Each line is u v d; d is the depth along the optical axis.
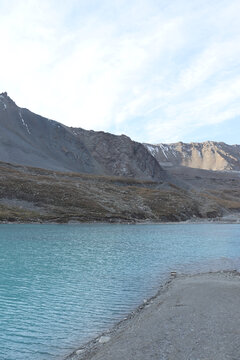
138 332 16.59
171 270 37.12
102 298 24.98
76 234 77.81
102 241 65.75
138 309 21.94
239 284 27.69
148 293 26.59
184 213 165.25
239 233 94.88
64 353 15.42
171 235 84.44
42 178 166.75
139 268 37.97
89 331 18.30
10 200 119.88
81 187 165.88
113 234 82.06
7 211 107.31
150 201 169.12
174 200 182.38
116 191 176.38
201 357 12.45
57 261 41.28
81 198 142.88
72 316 20.84
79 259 43.28
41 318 20.45
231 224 150.38
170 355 12.94
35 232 77.62
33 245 55.66
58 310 22.03
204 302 21.61
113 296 25.58
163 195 189.25
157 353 13.30
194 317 18.19
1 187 127.81
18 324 19.39
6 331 18.30
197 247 60.00
